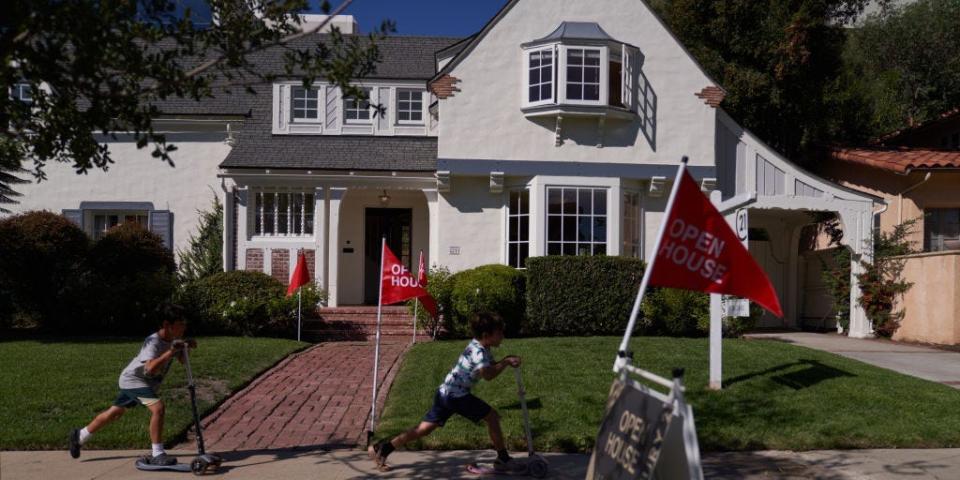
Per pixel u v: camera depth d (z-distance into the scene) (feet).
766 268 61.98
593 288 46.70
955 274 44.21
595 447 17.62
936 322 45.75
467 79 51.80
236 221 54.75
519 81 52.08
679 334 47.44
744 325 46.52
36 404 28.04
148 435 24.91
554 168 51.83
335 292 54.34
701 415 27.50
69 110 18.51
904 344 47.01
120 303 46.68
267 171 53.62
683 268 17.25
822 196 52.65
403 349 42.70
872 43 91.20
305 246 54.65
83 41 16.52
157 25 18.60
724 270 17.39
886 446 24.98
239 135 58.23
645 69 52.85
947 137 63.82
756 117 66.33
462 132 51.67
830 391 30.19
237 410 29.48
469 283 45.96
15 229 47.65
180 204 59.72
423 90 60.08
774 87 62.69
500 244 52.70
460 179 52.70
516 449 24.68
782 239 62.13
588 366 34.40
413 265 61.05
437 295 46.42
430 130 59.72
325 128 59.26
